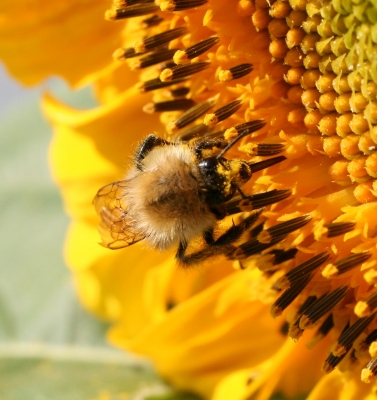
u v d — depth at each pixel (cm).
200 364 15
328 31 12
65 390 16
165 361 15
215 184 13
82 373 17
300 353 14
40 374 17
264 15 13
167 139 14
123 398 16
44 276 18
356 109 12
